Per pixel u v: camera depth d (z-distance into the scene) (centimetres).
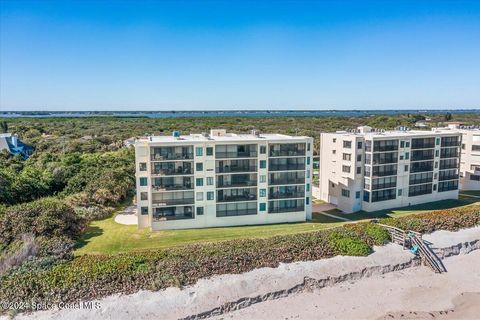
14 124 15925
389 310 2817
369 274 3325
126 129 14538
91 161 6806
